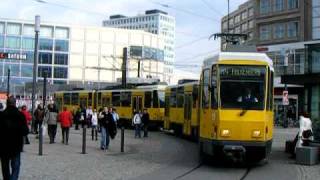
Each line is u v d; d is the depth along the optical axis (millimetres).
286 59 64562
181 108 35750
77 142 29234
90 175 15555
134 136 36844
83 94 55719
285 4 91125
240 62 18359
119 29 118500
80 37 121688
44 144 27125
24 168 16797
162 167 18266
